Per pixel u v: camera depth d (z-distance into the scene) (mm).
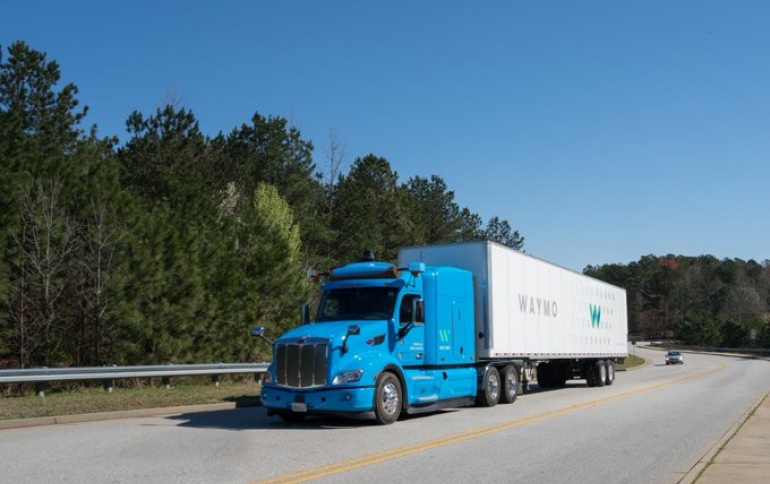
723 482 8688
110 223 24094
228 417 16047
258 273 30484
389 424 14641
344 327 14680
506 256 20562
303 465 9680
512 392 20531
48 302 22703
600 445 11992
